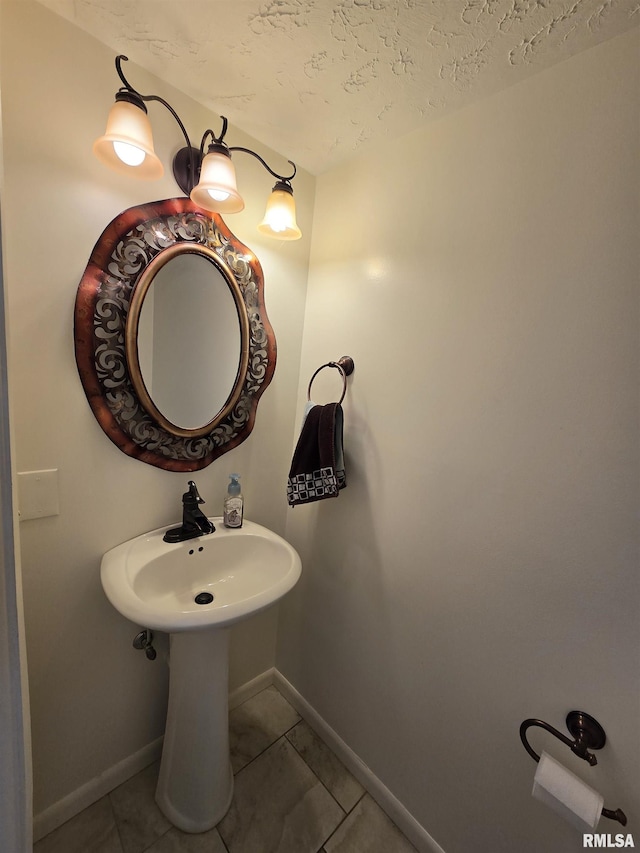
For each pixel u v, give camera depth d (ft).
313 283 4.59
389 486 3.81
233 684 5.03
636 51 2.28
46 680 3.31
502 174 2.90
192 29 2.67
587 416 2.57
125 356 3.25
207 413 3.93
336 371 4.31
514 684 3.00
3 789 2.19
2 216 1.93
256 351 4.25
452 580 3.34
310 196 4.49
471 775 3.30
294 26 2.57
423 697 3.62
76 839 3.51
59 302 2.92
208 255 3.64
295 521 4.95
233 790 4.04
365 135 3.67
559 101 2.60
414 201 3.51
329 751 4.56
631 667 2.44
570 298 2.61
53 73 2.69
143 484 3.65
